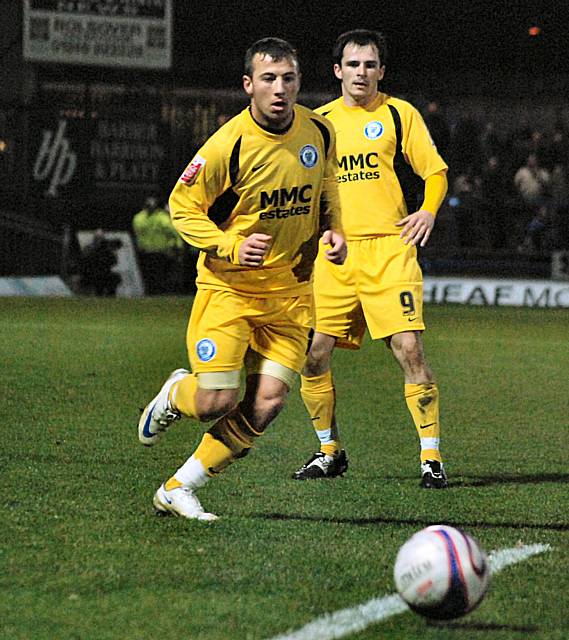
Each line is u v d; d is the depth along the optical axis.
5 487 16.89
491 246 72.44
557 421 25.70
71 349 37.47
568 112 82.56
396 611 11.14
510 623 10.89
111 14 66.62
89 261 65.56
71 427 23.02
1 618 10.77
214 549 13.41
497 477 19.17
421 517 15.67
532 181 73.12
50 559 12.80
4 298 62.66
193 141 69.81
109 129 67.12
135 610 11.05
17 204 66.50
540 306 67.25
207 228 14.24
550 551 13.75
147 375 31.45
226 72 79.75
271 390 14.82
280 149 14.41
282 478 18.61
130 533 14.12
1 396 27.06
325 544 13.80
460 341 44.19
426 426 18.48
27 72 70.75
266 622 10.76
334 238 14.91
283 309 14.84
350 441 22.83
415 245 19.41
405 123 19.20
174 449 20.80
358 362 36.81
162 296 66.19
